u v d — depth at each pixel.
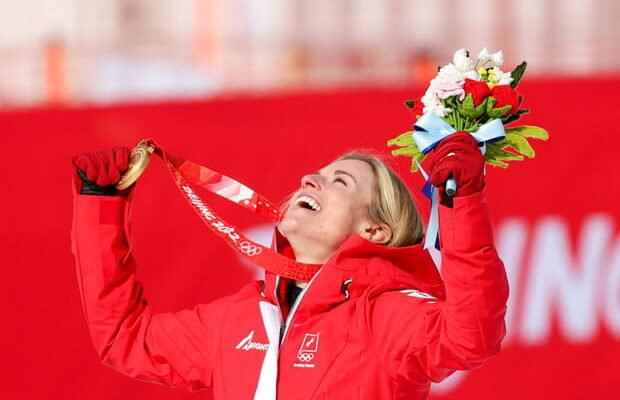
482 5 38.62
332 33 38.72
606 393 27.80
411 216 15.30
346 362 13.68
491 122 13.17
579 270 28.03
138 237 27.33
